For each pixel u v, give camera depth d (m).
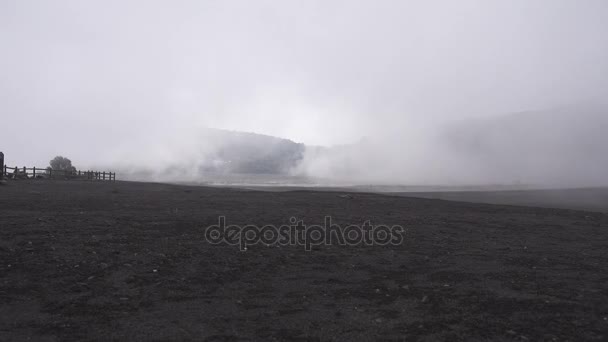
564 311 6.19
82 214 14.04
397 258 9.45
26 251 8.63
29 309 6.00
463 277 7.98
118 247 9.43
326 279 7.79
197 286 7.24
